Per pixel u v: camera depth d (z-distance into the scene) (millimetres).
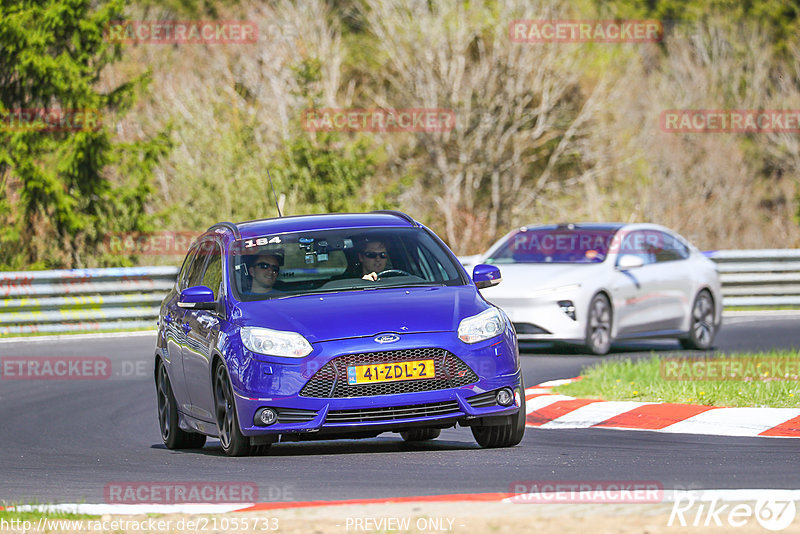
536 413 39250
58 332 71250
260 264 31953
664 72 167750
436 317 29406
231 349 29641
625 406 37375
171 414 35406
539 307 55750
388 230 33406
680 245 62188
